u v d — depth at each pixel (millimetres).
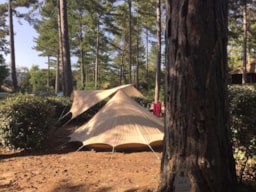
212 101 3926
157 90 26047
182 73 3969
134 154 8672
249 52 46125
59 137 11391
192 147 3922
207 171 3881
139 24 44812
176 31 4039
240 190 4145
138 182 5566
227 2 4234
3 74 34500
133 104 10547
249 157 4855
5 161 8211
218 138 3961
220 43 3998
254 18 37500
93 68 69875
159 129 9680
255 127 4656
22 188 5801
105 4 37531
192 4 3926
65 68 18312
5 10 29375
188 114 3939
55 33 43031
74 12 40688
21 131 9328
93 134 9531
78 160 8016
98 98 11812
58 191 5531
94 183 5809
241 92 4789
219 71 3996
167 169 4109
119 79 62250
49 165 7531
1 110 9312
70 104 14938
